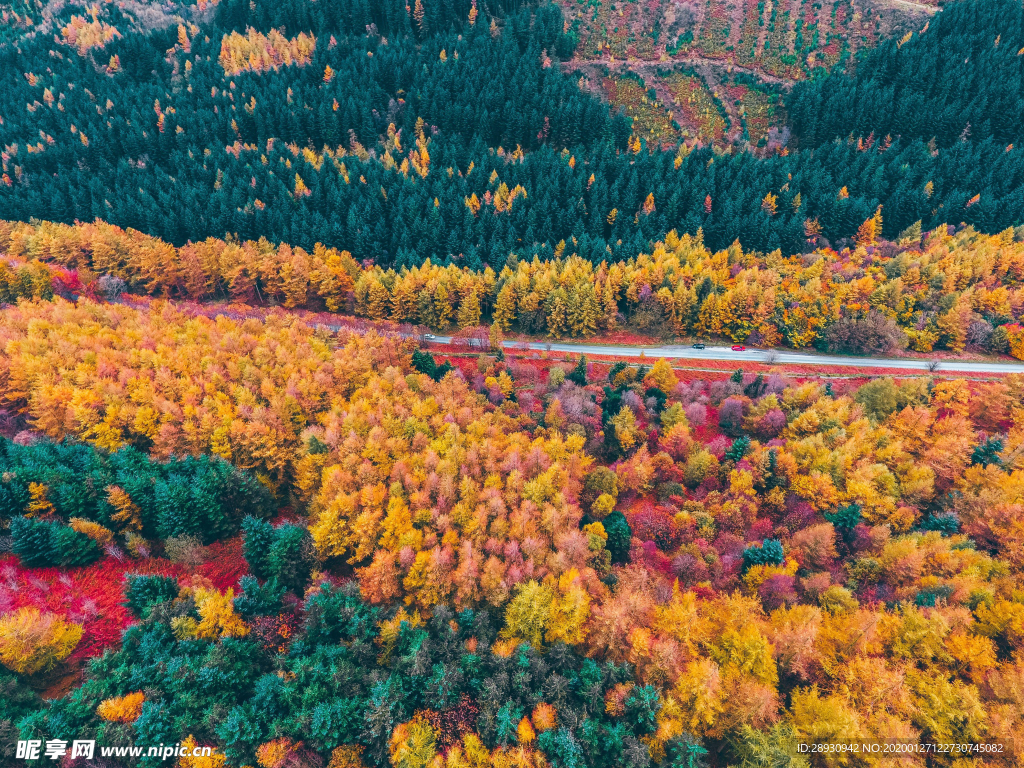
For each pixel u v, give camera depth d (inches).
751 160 6505.9
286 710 1926.7
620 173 6441.9
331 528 2586.1
